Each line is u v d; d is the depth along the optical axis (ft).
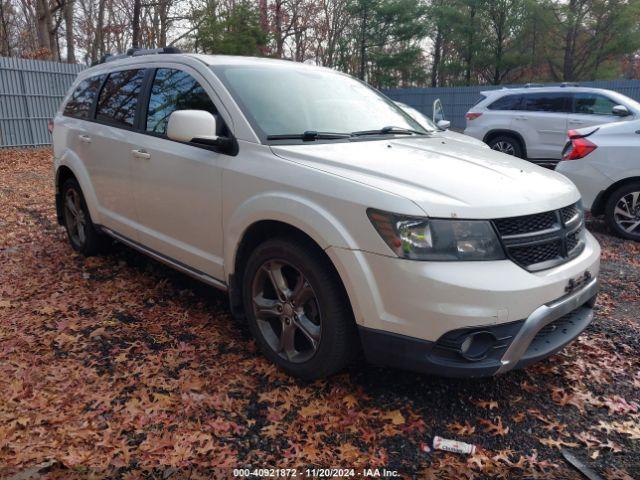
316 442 8.61
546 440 8.80
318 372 9.66
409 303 8.34
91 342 11.65
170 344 11.65
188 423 8.97
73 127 16.56
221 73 11.96
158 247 13.30
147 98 13.70
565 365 11.06
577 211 10.41
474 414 9.46
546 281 8.73
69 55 82.64
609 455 8.55
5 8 96.17
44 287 14.79
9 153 46.55
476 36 90.84
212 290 14.64
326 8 102.42
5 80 49.14
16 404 9.30
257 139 10.72
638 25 82.28
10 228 21.21
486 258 8.47
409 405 9.63
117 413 9.20
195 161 11.55
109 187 14.83
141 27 82.79
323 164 9.78
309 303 9.85
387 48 98.17
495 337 8.39
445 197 8.66
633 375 10.77
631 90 57.77
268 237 10.62
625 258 18.54
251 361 10.90
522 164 11.35
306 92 12.76
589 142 21.26
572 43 88.02
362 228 8.67
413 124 14.02
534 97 36.68
